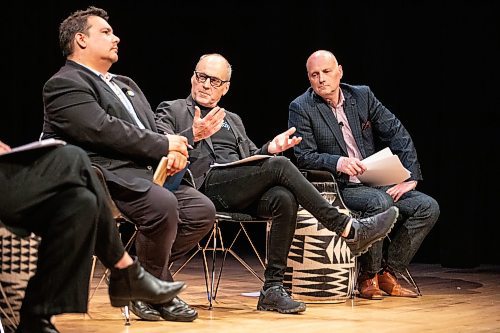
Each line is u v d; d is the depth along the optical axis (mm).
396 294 4148
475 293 4289
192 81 3910
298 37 6922
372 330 2939
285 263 3473
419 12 6406
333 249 3807
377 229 3434
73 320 3104
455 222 6016
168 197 2941
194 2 7023
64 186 2355
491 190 6375
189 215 3273
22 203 2367
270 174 3408
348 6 6711
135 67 6949
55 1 6555
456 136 6133
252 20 7031
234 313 3365
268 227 3590
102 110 2967
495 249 6414
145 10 6922
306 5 6879
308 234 3805
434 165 6387
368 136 4371
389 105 6574
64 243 2318
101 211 2410
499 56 6137
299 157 4219
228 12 7035
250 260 6391
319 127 4250
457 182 6074
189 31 7043
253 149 4070
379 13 6578
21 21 6516
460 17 6176
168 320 3102
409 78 6488
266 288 3463
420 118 6449
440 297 4102
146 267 3055
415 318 3283
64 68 3115
